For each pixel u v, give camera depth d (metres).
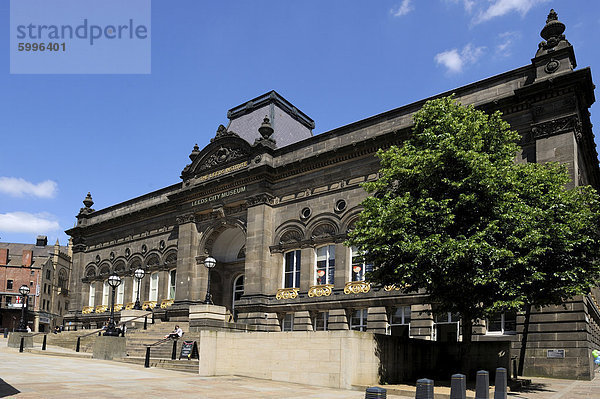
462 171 19.92
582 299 23.98
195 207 43.22
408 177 20.97
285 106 45.50
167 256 46.88
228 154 41.72
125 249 51.84
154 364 26.27
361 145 33.56
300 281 35.38
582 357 23.39
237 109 47.81
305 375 19.41
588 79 26.05
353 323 33.03
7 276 93.25
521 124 28.08
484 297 19.22
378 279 21.45
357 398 15.83
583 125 28.62
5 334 61.59
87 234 57.28
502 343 21.27
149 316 43.47
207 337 21.67
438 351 23.64
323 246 35.28
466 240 18.22
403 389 17.89
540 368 24.33
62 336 42.53
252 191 38.84
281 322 36.34
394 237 20.28
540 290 19.42
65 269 106.00
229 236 43.59
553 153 26.33
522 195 20.08
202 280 42.12
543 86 26.84
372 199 21.81
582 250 19.58
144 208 49.16
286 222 37.22
